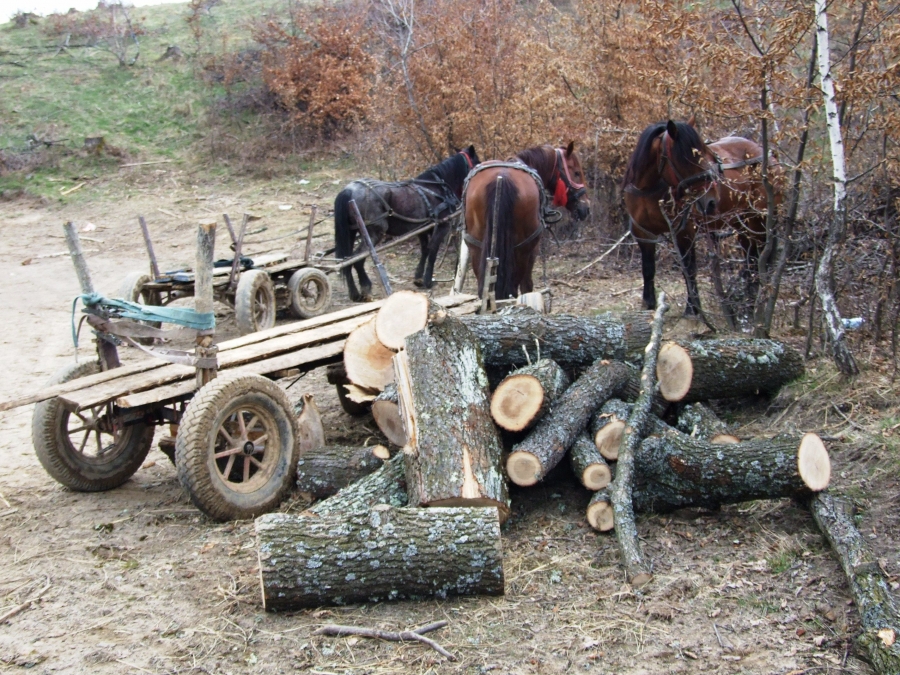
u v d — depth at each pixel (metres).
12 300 12.05
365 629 3.75
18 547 4.71
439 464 4.34
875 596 3.56
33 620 3.96
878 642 3.32
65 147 20.33
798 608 3.78
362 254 10.46
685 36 6.98
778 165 6.96
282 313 10.28
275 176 18.78
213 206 17.41
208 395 4.73
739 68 6.64
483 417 4.68
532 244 7.86
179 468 4.69
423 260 11.82
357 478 4.95
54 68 23.42
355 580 3.90
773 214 6.80
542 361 5.25
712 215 7.50
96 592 4.19
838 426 5.35
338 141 19.81
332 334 5.92
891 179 6.84
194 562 4.45
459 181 11.46
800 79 6.72
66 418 5.32
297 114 20.08
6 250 15.50
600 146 12.05
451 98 13.08
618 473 4.58
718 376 5.71
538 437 4.76
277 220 16.20
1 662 3.64
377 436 6.19
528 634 3.71
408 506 4.41
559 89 12.39
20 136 20.66
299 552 3.87
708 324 7.29
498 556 3.93
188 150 20.27
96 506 5.27
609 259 11.84
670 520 4.66
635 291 10.03
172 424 5.55
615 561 4.27
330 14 21.20
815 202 7.26
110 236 16.17
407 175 14.23
